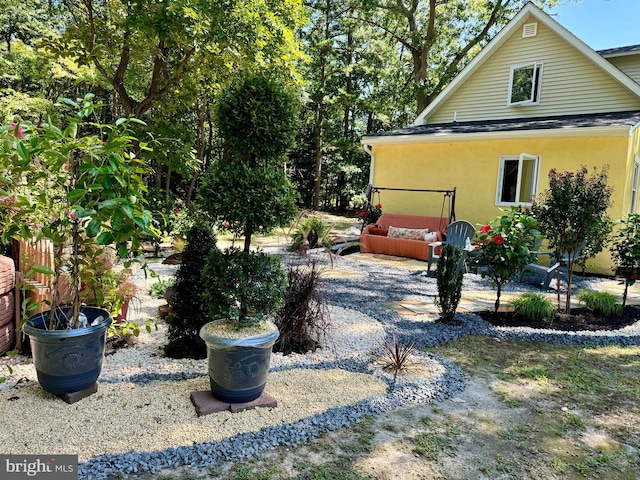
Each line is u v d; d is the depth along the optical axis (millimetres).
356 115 23156
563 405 2713
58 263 2566
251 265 2564
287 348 3439
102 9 9422
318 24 18359
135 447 2039
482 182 9062
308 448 2137
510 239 4520
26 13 13273
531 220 4621
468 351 3660
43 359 2352
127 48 8883
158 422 2262
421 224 9250
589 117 8711
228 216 2457
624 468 2076
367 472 1962
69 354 2361
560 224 4527
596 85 9109
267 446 2117
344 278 6547
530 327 4289
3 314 3020
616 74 8727
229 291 2527
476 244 4766
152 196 8789
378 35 18922
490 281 6832
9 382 2674
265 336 2428
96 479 1826
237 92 2553
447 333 3992
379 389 2787
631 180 8031
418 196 10000
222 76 9062
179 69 8680
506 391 2893
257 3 7379
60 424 2195
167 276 6066
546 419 2527
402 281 6477
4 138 2248
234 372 2371
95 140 2283
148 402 2471
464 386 2939
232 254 2635
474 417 2520
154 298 4918
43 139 2160
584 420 2529
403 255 8711
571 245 4594
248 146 2561
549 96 9734
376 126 24062
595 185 4430
